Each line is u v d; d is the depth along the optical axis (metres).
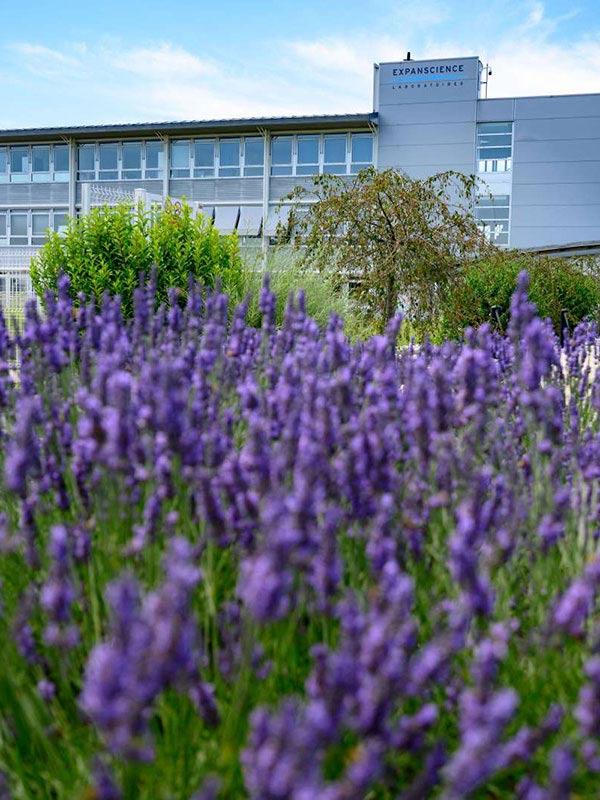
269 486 1.89
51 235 8.60
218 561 2.36
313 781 1.08
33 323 3.06
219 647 2.12
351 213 11.95
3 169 36.78
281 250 12.30
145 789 1.68
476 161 35.34
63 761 1.87
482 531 1.85
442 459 2.31
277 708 1.82
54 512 2.57
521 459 3.10
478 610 1.59
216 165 35.09
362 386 2.90
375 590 1.61
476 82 34.91
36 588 2.19
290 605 1.85
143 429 2.24
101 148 35.97
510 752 1.59
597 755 1.63
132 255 8.37
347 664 1.19
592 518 2.63
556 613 1.65
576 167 35.03
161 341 3.56
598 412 3.93
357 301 12.08
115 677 1.09
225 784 1.64
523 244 35.44
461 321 12.53
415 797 1.45
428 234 11.99
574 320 14.44
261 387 3.30
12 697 1.91
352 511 2.11
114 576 2.12
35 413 2.30
